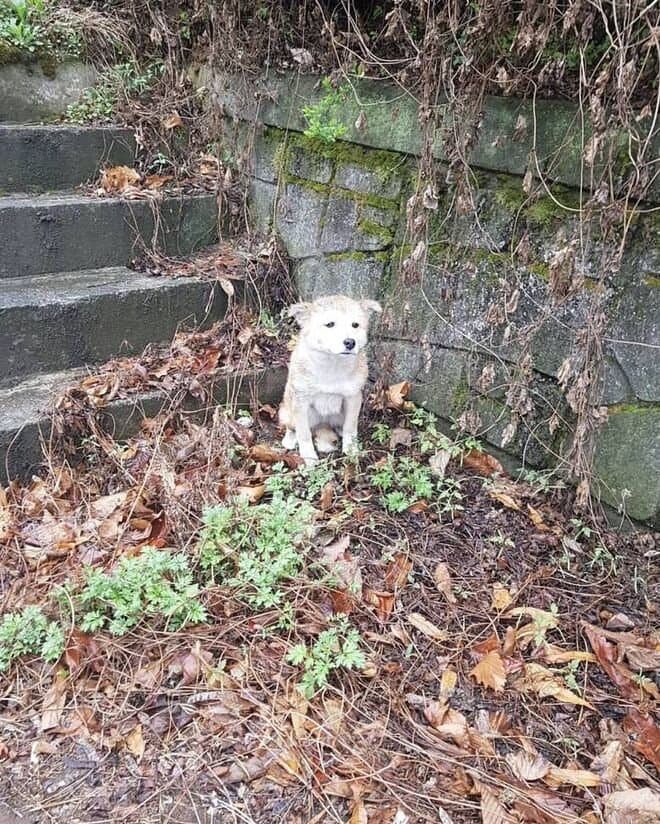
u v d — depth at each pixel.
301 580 1.09
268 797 0.82
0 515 1.23
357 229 1.61
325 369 1.39
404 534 1.25
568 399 1.20
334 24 1.55
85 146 1.81
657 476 1.19
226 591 1.07
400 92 1.43
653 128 1.01
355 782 0.84
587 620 1.10
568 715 0.95
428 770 0.86
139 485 1.29
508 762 0.87
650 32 0.99
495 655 1.01
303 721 0.90
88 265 1.72
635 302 1.15
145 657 0.98
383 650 1.02
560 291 1.15
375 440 1.53
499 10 1.16
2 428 1.28
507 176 1.31
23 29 1.85
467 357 1.44
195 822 0.80
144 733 0.89
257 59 1.77
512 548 1.24
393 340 1.60
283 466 1.42
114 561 1.13
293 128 1.72
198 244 1.88
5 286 1.56
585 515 1.29
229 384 1.58
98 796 0.83
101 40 2.00
